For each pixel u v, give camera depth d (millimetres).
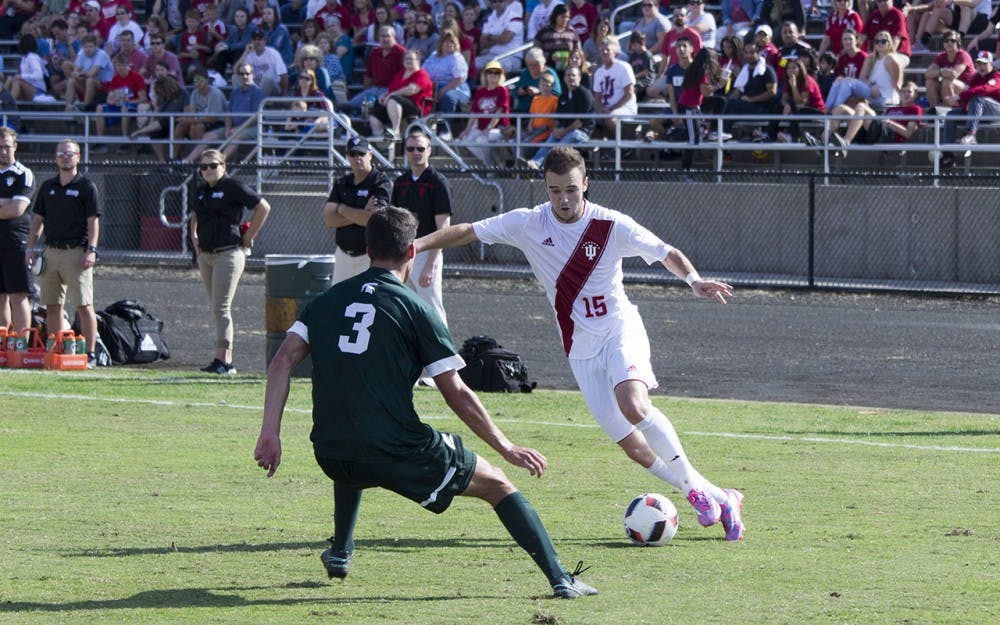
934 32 83375
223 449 32531
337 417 18328
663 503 23188
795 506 26500
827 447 33344
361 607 18891
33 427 35406
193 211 46125
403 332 18297
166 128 89188
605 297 23375
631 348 23312
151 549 22531
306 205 81812
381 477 18328
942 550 22656
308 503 26531
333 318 18422
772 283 70188
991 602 19141
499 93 81875
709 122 78375
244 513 25531
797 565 21594
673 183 77250
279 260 43688
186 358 50281
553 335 56312
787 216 74625
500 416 38219
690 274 23141
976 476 29641
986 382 45344
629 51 83688
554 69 82062
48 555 22000
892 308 63875
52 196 46469
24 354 47250
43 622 18047
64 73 97688
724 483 28812
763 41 77562
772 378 46281
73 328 48812
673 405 40594
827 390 44000
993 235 69875
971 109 73688
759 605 19000
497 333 56750
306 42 90938
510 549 22844
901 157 76812
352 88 91500
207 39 96875
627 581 20562
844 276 73625
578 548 22938
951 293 67062
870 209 72625
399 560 21969
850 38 76938
